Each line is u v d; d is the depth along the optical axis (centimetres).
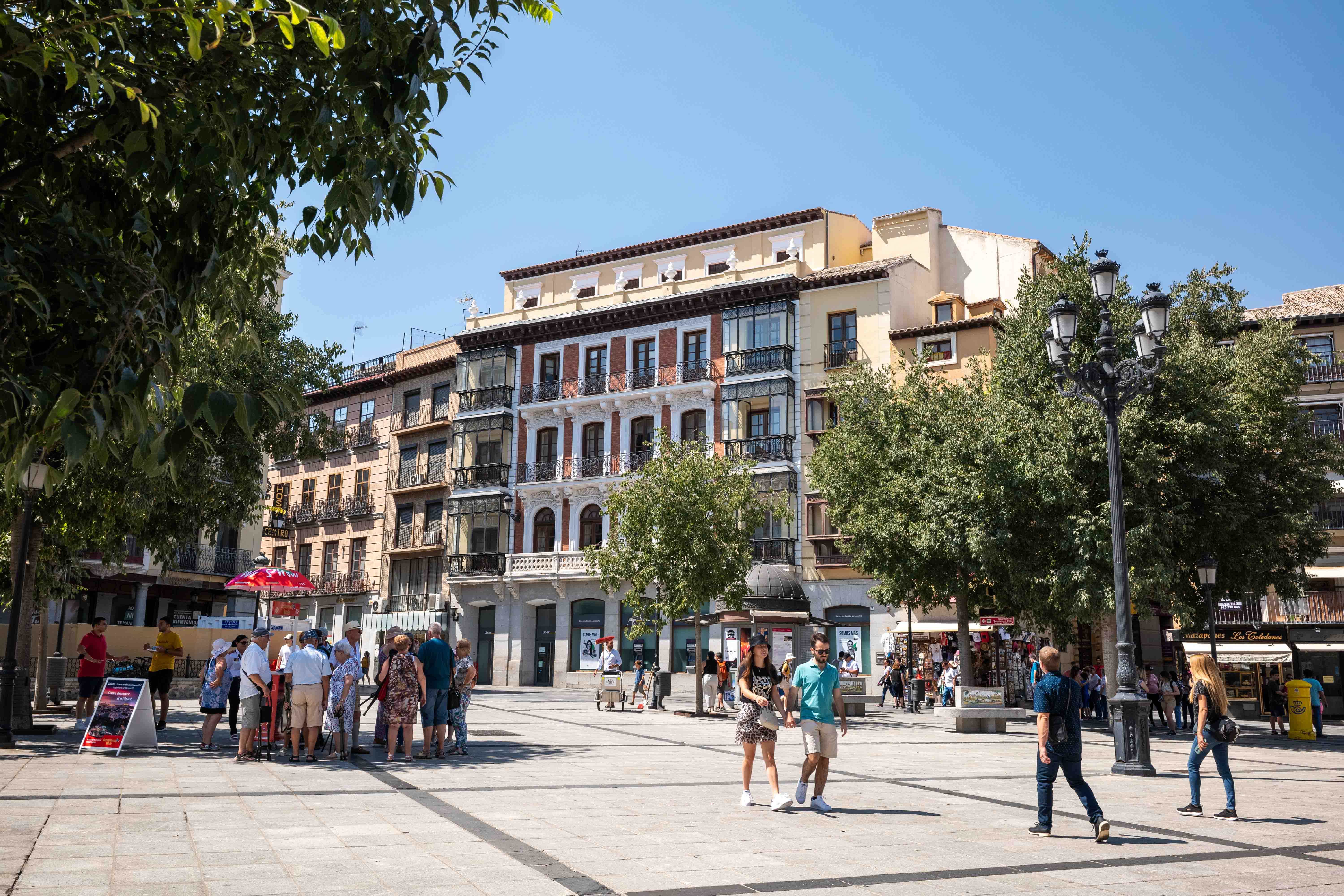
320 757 1359
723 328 4338
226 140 502
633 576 2705
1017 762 1562
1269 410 2450
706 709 2780
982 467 2327
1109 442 1567
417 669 1355
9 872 619
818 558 3944
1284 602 3566
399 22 531
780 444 4072
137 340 436
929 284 4344
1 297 387
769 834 830
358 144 543
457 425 4912
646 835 809
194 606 4134
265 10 478
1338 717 3312
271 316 2056
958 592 2731
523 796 1017
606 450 4547
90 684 1670
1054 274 2509
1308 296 4019
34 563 1784
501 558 4606
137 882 601
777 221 4497
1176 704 2777
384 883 617
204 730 1464
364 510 5288
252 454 1895
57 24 445
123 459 457
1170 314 2444
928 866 717
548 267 5034
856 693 2622
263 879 619
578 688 4294
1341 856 810
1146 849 816
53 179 496
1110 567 2162
